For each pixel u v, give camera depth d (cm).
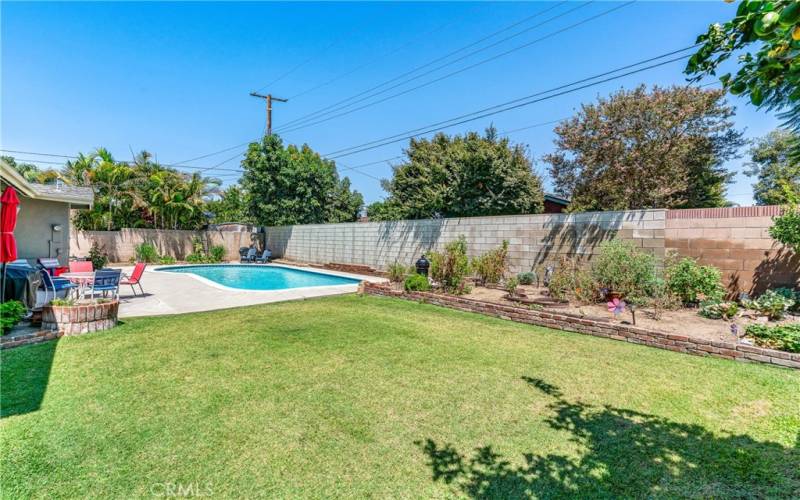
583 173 1648
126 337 568
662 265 820
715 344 496
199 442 293
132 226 2056
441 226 1315
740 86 159
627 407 357
